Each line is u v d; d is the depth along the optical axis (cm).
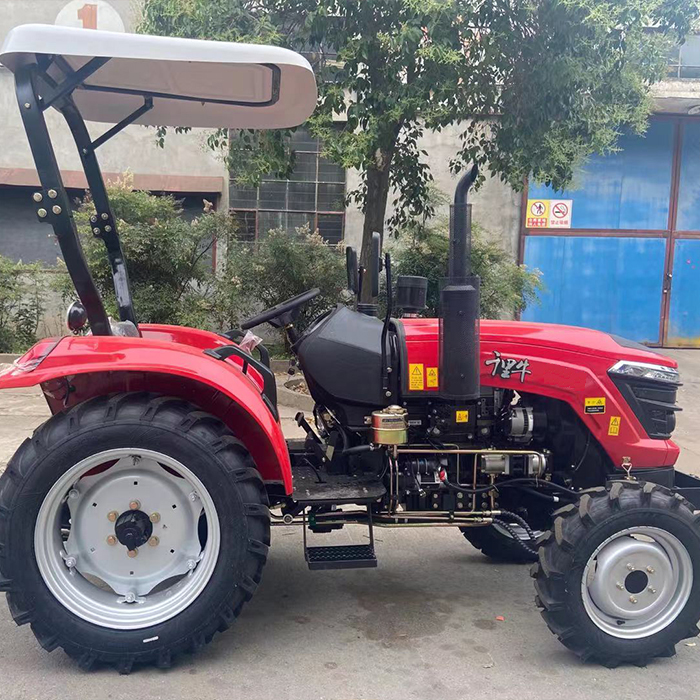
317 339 311
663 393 315
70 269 272
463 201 288
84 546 267
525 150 641
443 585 352
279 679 260
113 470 266
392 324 320
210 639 265
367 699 248
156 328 364
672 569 279
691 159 1129
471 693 254
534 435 322
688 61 1063
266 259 867
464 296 288
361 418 313
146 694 247
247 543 261
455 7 566
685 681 268
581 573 269
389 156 701
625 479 299
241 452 265
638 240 1136
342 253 930
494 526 369
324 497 291
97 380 276
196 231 859
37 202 262
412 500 313
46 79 261
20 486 249
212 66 284
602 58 604
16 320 920
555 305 1140
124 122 325
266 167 633
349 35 600
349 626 304
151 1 608
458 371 290
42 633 254
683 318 1153
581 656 275
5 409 678
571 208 1117
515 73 638
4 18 998
